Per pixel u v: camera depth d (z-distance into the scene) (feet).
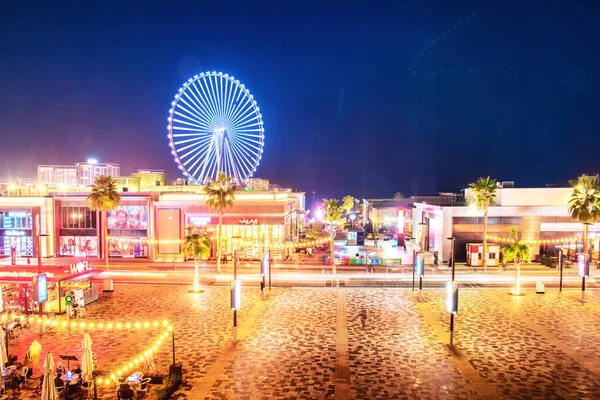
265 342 110.52
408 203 400.47
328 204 216.33
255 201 241.55
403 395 82.48
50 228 248.52
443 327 121.49
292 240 259.80
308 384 87.15
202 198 247.09
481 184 206.69
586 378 89.45
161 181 302.86
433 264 223.30
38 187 273.33
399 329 119.96
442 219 227.20
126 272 205.77
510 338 112.57
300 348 106.32
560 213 224.33
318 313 135.54
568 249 225.56
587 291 162.30
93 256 247.70
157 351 105.09
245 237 240.12
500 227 225.97
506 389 84.79
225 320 129.08
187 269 213.87
